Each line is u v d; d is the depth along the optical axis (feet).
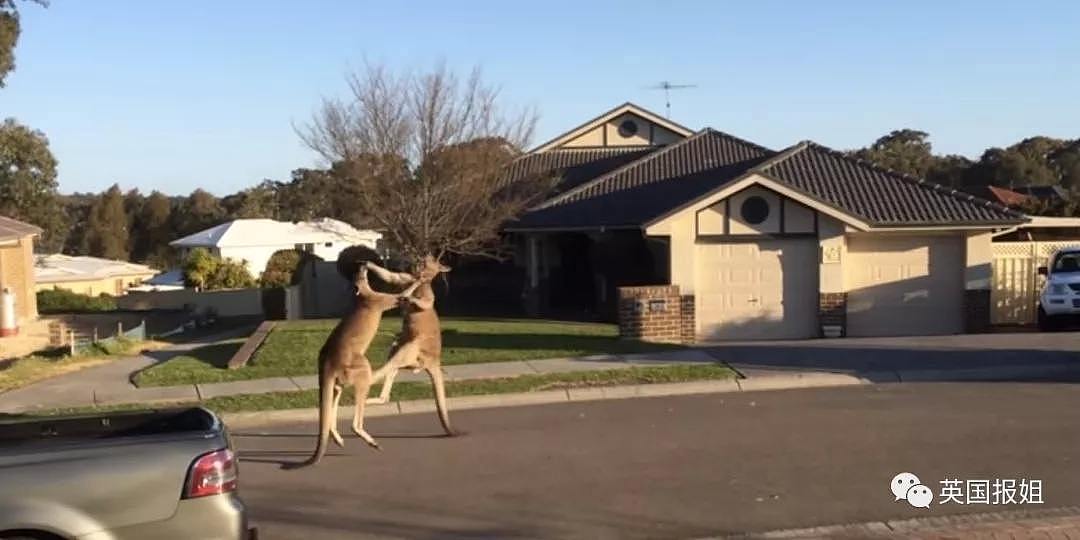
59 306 131.85
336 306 129.08
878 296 71.00
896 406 37.91
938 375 45.16
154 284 172.24
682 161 96.99
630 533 22.95
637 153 108.58
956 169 228.43
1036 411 36.04
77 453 16.69
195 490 16.89
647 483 27.40
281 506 26.27
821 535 22.13
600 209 87.97
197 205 267.39
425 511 25.40
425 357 34.12
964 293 70.59
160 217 266.98
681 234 69.26
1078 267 66.80
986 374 45.29
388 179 89.40
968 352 50.01
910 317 71.00
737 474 27.99
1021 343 52.85
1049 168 228.22
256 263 173.68
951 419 34.96
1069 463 28.19
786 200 69.05
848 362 48.11
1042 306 65.10
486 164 91.40
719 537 22.39
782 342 58.23
